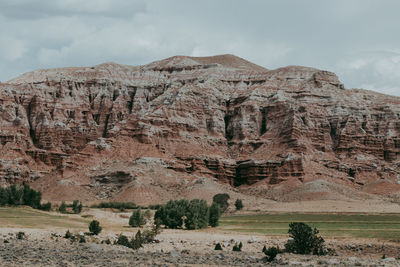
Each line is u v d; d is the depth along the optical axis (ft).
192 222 497.05
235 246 331.16
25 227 413.59
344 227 502.38
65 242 329.72
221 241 375.66
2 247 282.97
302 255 311.06
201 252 315.37
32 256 248.73
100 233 399.65
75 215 594.65
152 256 275.80
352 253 328.49
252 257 284.61
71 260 242.78
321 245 325.62
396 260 290.35
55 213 606.55
